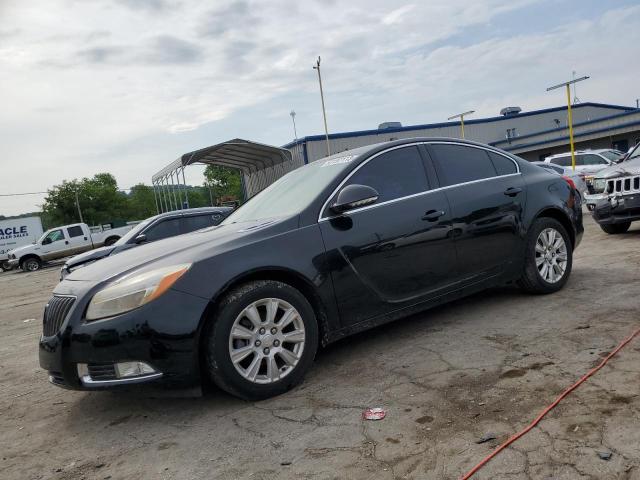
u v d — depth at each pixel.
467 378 3.23
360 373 3.58
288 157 26.05
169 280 3.14
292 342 3.44
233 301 3.21
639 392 2.73
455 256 4.30
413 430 2.67
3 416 3.76
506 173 4.89
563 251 5.07
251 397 3.28
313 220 3.70
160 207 31.23
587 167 17.70
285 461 2.55
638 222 9.84
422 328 4.42
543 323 4.11
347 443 2.63
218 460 2.66
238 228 3.86
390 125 43.00
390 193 4.10
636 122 35.88
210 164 26.91
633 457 2.19
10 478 2.78
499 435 2.51
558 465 2.20
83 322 3.14
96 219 87.25
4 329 8.05
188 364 3.10
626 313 4.07
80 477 2.69
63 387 3.26
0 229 32.41
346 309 3.72
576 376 3.04
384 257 3.89
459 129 47.19
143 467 2.70
